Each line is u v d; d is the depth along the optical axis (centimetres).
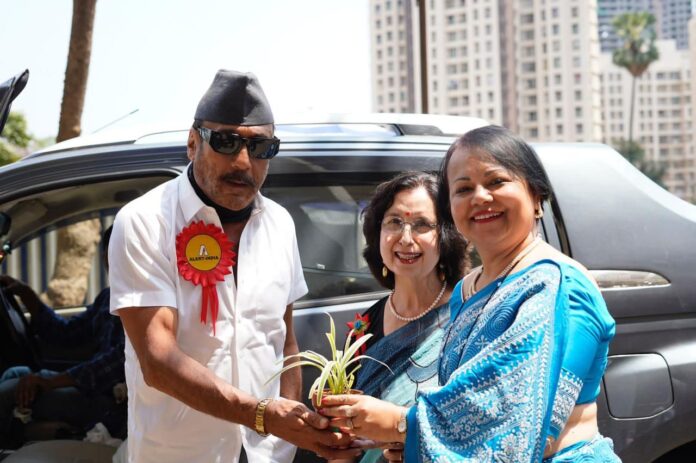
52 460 333
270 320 270
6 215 342
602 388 290
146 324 252
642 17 9856
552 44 15525
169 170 309
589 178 313
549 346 188
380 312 287
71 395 382
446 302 272
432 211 271
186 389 244
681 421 291
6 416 382
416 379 261
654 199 312
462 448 189
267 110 260
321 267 314
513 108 15438
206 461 264
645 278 300
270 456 271
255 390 266
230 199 261
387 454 223
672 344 296
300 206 317
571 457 197
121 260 255
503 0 15150
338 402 215
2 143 1964
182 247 257
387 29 14875
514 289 197
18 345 422
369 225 285
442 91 15238
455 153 212
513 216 204
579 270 200
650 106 17212
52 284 808
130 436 270
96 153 315
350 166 319
